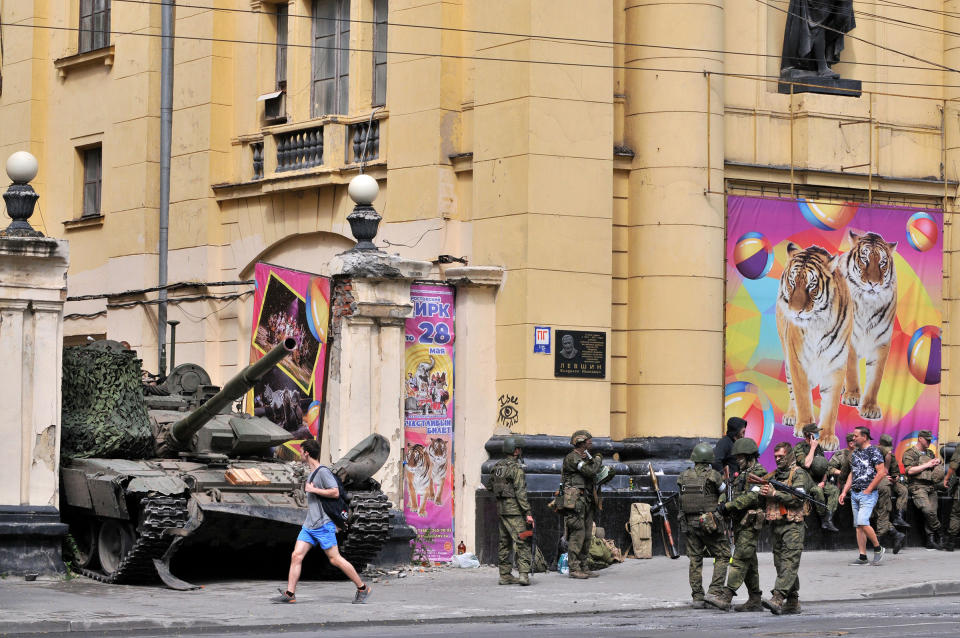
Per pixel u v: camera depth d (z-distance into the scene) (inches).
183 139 1692.9
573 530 1251.2
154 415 1344.7
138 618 962.7
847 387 1514.5
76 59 1847.9
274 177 1587.1
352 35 1561.3
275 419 1453.0
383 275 1347.2
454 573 1296.8
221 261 1664.6
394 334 1353.3
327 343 1373.0
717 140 1445.6
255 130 1648.6
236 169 1658.5
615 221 1443.2
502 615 1024.9
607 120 1405.0
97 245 1818.4
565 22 1389.0
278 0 1643.7
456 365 1389.0
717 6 1456.7
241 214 1644.9
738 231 1467.8
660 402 1418.6
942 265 1578.5
